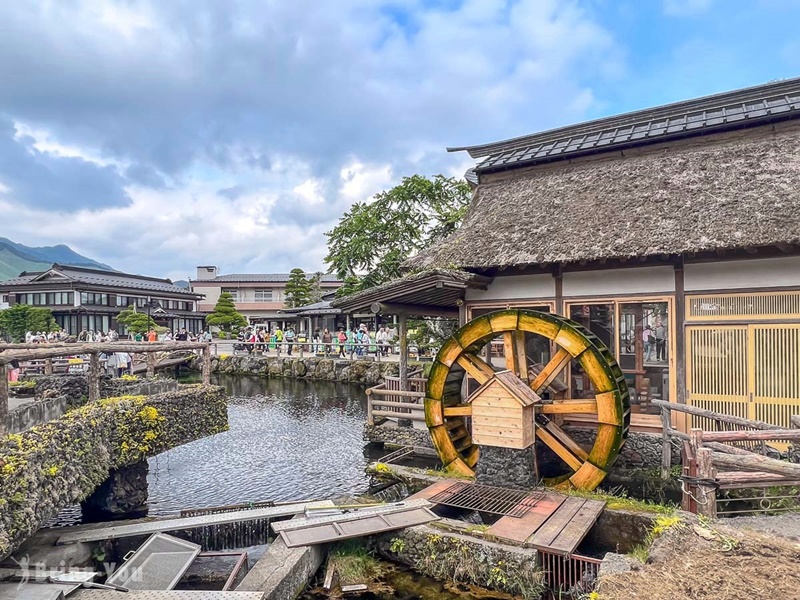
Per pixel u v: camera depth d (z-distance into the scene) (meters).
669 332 6.94
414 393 9.63
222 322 32.22
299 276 34.75
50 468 4.28
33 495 3.98
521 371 7.02
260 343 24.41
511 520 5.17
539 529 4.93
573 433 7.75
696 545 3.94
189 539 5.77
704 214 6.55
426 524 5.25
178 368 23.89
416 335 17.88
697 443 4.59
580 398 8.14
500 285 8.25
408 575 4.98
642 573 3.62
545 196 8.62
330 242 17.02
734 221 6.21
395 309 8.66
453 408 7.34
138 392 7.84
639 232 6.71
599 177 8.49
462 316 8.59
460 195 16.73
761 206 6.29
